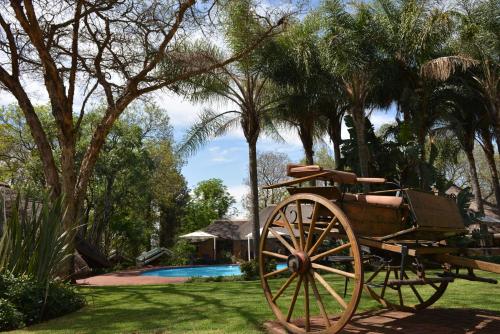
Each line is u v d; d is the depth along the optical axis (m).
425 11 15.92
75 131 13.66
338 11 16.53
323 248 13.37
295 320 5.57
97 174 31.30
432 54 17.03
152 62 14.16
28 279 7.06
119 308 7.75
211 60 16.25
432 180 16.77
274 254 5.18
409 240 5.49
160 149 38.00
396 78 17.42
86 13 13.60
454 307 6.65
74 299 7.88
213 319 6.18
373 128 19.50
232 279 14.47
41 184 29.75
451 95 17.83
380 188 17.77
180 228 43.72
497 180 22.20
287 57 17.14
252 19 15.59
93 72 15.51
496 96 16.92
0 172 33.09
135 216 37.91
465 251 5.56
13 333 5.72
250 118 17.86
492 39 16.20
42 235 7.54
